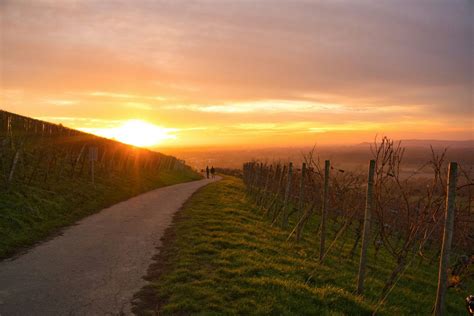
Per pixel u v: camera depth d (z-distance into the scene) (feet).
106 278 26.99
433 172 26.76
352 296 24.57
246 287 24.48
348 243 50.78
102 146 128.36
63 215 50.39
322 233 33.65
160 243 38.27
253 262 30.22
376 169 27.27
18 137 86.07
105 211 59.16
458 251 38.96
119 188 84.43
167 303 22.36
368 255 43.78
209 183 146.82
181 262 30.17
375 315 22.57
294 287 24.62
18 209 44.21
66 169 78.43
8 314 20.68
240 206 70.90
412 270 40.09
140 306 22.04
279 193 61.16
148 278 27.09
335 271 31.48
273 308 21.35
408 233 26.99
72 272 28.30
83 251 34.53
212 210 61.82
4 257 32.12
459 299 31.78
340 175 44.34
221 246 36.09
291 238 45.42
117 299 23.08
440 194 25.08
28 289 24.57
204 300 22.21
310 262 33.17
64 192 60.39
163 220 52.29
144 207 65.16
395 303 26.63
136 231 44.06
